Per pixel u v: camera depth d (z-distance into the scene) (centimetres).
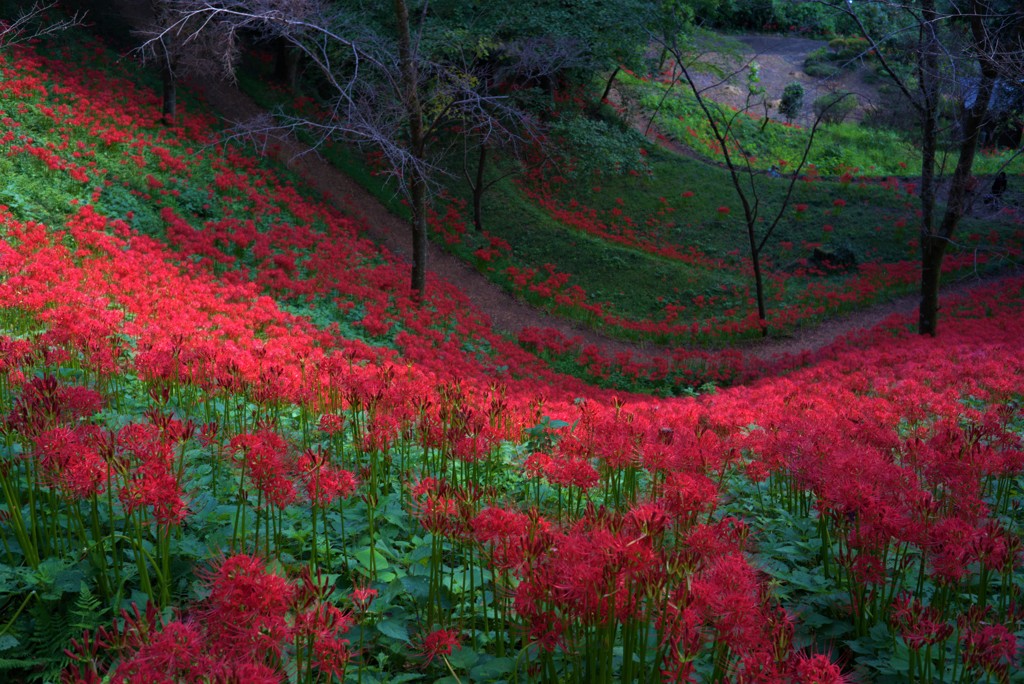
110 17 2448
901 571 354
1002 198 2727
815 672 225
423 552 384
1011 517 516
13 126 1568
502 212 2664
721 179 3123
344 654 238
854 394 933
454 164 2755
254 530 393
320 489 323
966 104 1656
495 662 289
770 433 572
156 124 2003
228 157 2036
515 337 1905
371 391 485
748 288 2455
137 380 728
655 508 254
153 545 372
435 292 1892
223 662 204
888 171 3472
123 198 1558
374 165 2503
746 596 229
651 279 2467
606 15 2291
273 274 1530
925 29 1584
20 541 341
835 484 351
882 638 341
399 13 1620
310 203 2112
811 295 2352
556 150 2777
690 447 381
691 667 242
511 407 642
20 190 1340
